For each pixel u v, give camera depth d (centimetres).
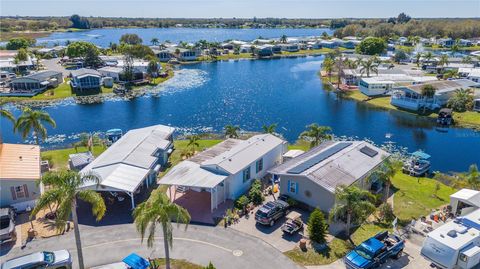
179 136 7050
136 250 3139
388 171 3803
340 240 3278
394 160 4094
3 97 9912
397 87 9569
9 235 3222
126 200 4034
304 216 3722
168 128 5806
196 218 3653
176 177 3912
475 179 4228
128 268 2753
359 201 3169
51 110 9025
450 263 2686
